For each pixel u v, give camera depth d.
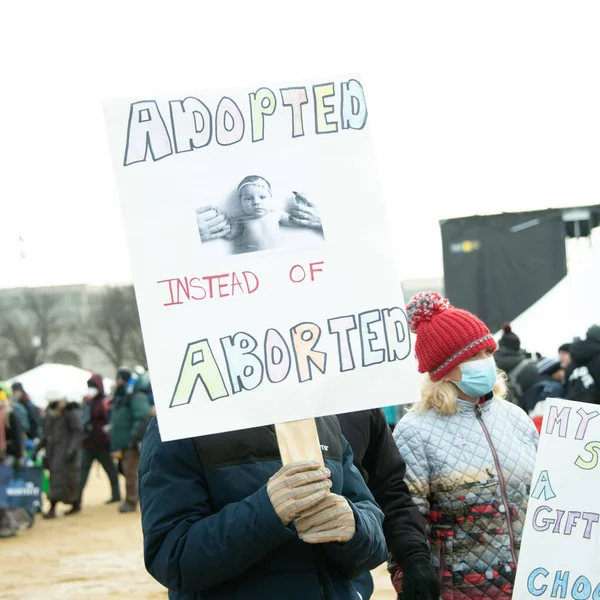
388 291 3.09
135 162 3.06
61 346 76.00
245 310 3.02
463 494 4.00
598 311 10.76
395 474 3.98
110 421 16.91
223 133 3.11
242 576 3.00
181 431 2.91
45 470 18.47
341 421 3.88
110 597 9.16
